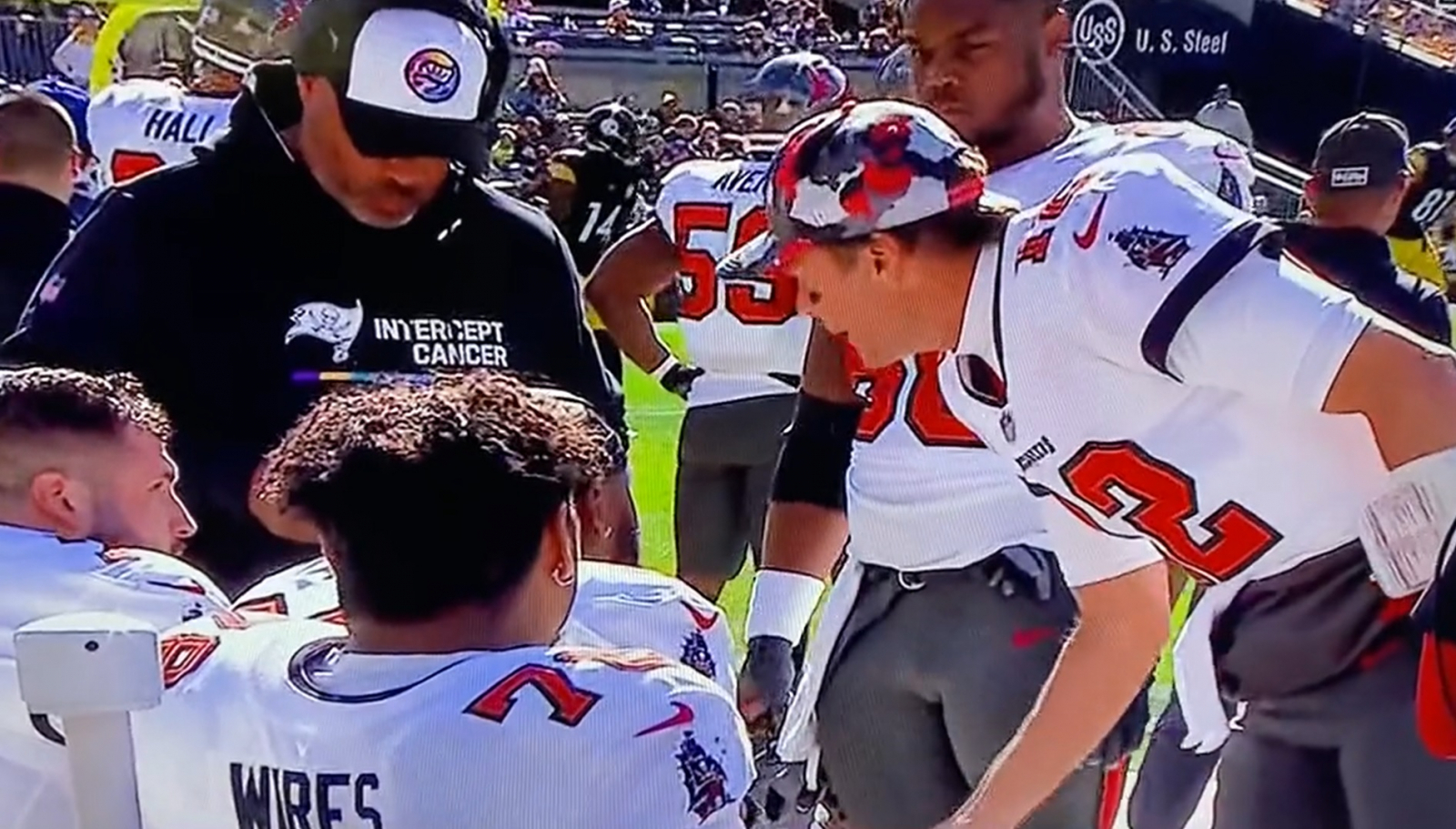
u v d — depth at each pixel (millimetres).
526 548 1355
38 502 1754
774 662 2451
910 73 2324
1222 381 1653
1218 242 1615
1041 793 1944
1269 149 19562
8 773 1550
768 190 1904
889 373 2283
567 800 1304
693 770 1336
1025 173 2207
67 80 9641
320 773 1323
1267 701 1930
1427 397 1604
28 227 3676
